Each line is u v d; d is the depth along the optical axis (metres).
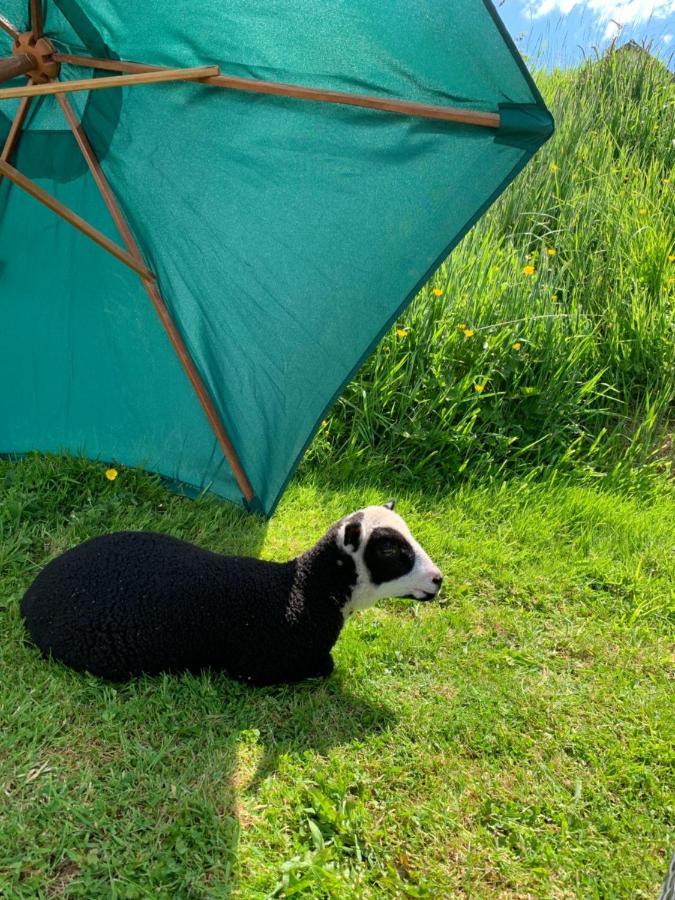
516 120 1.07
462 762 1.08
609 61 3.32
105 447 1.60
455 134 1.13
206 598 1.09
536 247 2.53
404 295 1.31
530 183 2.63
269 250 1.34
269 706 1.10
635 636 1.40
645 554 1.64
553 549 1.63
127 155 1.32
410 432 1.83
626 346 2.14
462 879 0.91
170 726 1.03
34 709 1.01
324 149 1.21
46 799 0.90
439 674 1.24
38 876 0.81
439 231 1.24
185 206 1.34
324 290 1.35
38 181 1.39
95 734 1.00
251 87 1.17
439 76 1.08
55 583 1.11
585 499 1.78
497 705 1.18
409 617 1.38
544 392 1.94
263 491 1.56
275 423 1.49
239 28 1.13
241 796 0.95
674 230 2.52
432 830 0.96
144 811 0.91
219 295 1.40
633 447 1.96
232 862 0.86
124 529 1.43
